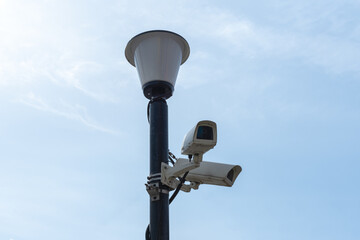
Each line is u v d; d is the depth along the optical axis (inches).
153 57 268.5
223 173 251.9
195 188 257.6
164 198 240.7
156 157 249.3
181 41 283.3
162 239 231.9
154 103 264.2
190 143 208.8
